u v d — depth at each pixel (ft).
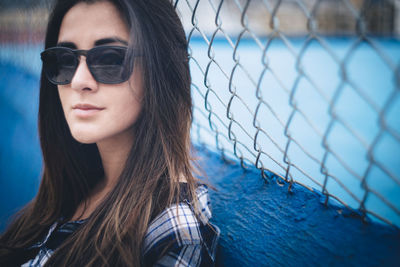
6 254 4.24
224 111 10.98
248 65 23.07
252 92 15.33
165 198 3.34
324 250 2.85
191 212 3.29
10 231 4.80
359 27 2.01
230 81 3.54
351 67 17.44
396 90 1.93
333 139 8.84
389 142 8.39
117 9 3.33
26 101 13.07
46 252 3.87
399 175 6.33
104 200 3.62
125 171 3.64
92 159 4.60
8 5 14.65
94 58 3.27
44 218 4.40
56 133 4.51
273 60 24.71
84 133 3.40
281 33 2.64
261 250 3.28
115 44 3.31
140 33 3.31
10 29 16.44
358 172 6.52
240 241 3.53
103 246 3.24
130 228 3.21
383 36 26.05
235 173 4.48
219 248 3.70
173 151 3.63
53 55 3.40
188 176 3.65
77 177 4.53
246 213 3.75
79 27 3.33
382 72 16.08
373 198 5.28
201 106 11.10
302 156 7.30
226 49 29.84
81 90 3.32
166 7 3.67
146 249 3.14
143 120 3.59
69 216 4.46
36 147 9.57
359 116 10.56
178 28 3.83
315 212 3.16
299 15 37.06
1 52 19.95
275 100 13.85
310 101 13.43
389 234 2.62
